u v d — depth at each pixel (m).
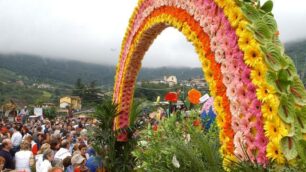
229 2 3.82
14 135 11.34
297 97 3.48
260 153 3.45
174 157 4.19
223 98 3.96
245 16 3.69
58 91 97.88
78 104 56.41
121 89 8.36
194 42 4.52
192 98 6.27
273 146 3.28
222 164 3.73
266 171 3.21
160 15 5.81
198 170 3.93
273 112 3.29
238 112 3.69
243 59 3.66
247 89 3.59
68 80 184.38
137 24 7.14
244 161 3.39
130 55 7.75
